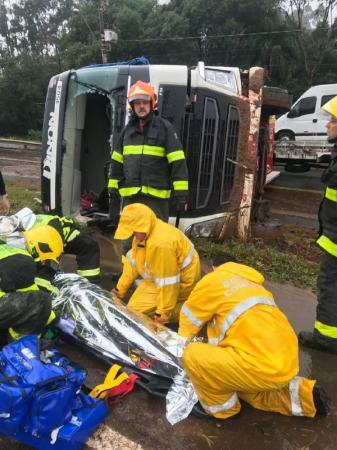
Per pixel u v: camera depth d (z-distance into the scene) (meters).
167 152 3.94
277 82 32.00
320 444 2.38
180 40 30.55
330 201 3.03
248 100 5.33
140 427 2.43
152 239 3.17
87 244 3.71
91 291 3.22
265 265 5.00
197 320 2.56
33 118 37.19
